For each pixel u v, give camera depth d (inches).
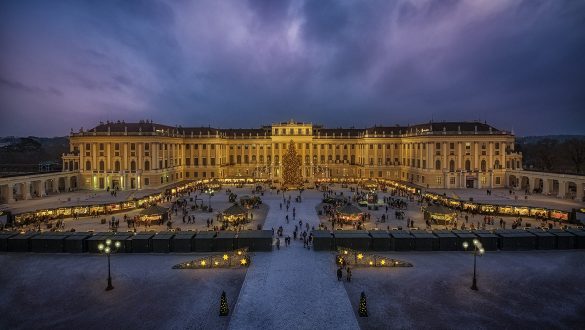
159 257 2041.1
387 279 1739.7
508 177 4731.8
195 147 5885.8
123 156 4719.5
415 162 5241.1
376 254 2078.0
